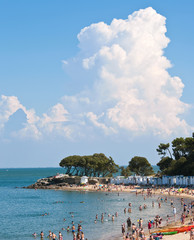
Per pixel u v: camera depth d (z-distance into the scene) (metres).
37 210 115.50
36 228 83.31
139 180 182.62
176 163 174.62
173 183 163.12
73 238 68.62
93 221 89.94
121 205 120.00
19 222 92.12
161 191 151.88
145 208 109.62
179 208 107.00
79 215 101.50
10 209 119.06
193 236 56.69
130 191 165.00
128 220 79.62
